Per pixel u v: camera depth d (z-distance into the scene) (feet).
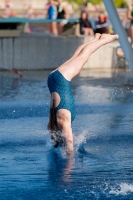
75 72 46.96
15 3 236.02
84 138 51.96
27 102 73.26
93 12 174.50
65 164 42.86
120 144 49.88
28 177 39.42
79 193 36.01
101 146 48.96
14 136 52.70
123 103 73.61
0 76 101.60
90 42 49.75
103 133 54.39
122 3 247.50
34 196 35.45
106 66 123.13
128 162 43.70
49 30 154.10
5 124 58.49
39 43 113.39
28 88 86.89
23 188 36.99
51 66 114.32
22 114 64.59
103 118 62.54
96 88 89.45
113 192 36.24
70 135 45.96
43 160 44.01
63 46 115.14
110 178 39.32
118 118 62.69
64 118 45.62
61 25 149.69
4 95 79.56
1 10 185.98
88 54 48.44
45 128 56.70
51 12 154.30
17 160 43.93
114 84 95.04
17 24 135.33
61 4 149.28
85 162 43.57
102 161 43.88
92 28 150.41
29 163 43.09
